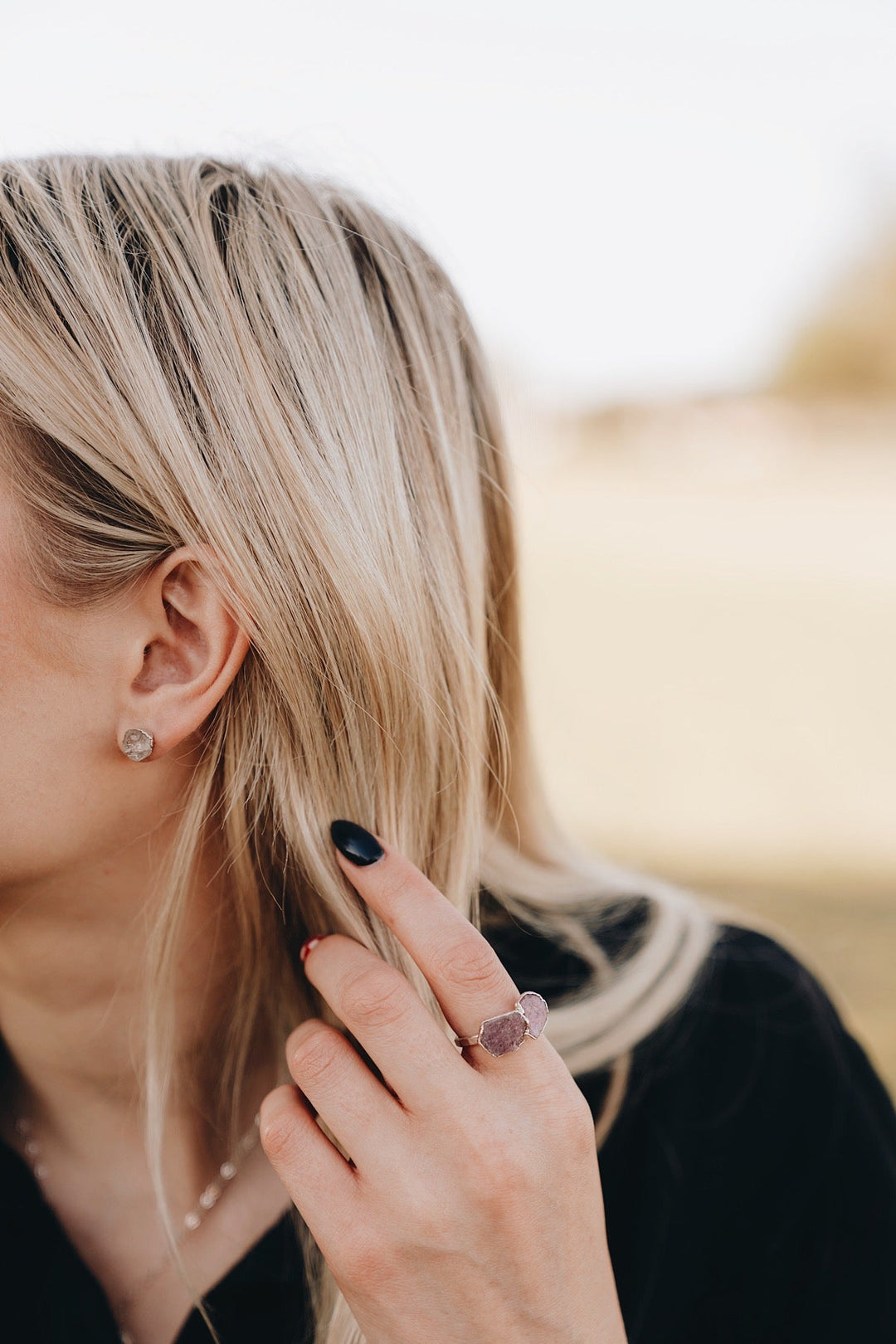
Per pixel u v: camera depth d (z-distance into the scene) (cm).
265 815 50
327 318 50
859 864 186
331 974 47
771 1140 54
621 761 256
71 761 47
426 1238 45
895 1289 53
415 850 51
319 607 49
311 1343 50
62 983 51
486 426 57
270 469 48
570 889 60
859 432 1372
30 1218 51
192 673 48
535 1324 46
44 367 46
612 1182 54
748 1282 54
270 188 51
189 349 48
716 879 177
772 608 449
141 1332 52
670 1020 56
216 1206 52
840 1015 59
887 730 284
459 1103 46
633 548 603
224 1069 53
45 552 46
